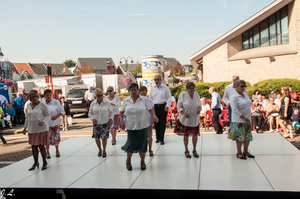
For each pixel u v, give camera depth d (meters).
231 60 16.22
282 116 8.09
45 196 4.30
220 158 5.45
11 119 14.40
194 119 5.44
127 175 4.69
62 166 5.51
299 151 5.70
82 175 4.84
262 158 5.29
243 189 3.76
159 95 6.71
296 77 13.67
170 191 3.89
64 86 21.31
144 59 15.89
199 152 6.05
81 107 15.48
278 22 14.67
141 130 4.82
